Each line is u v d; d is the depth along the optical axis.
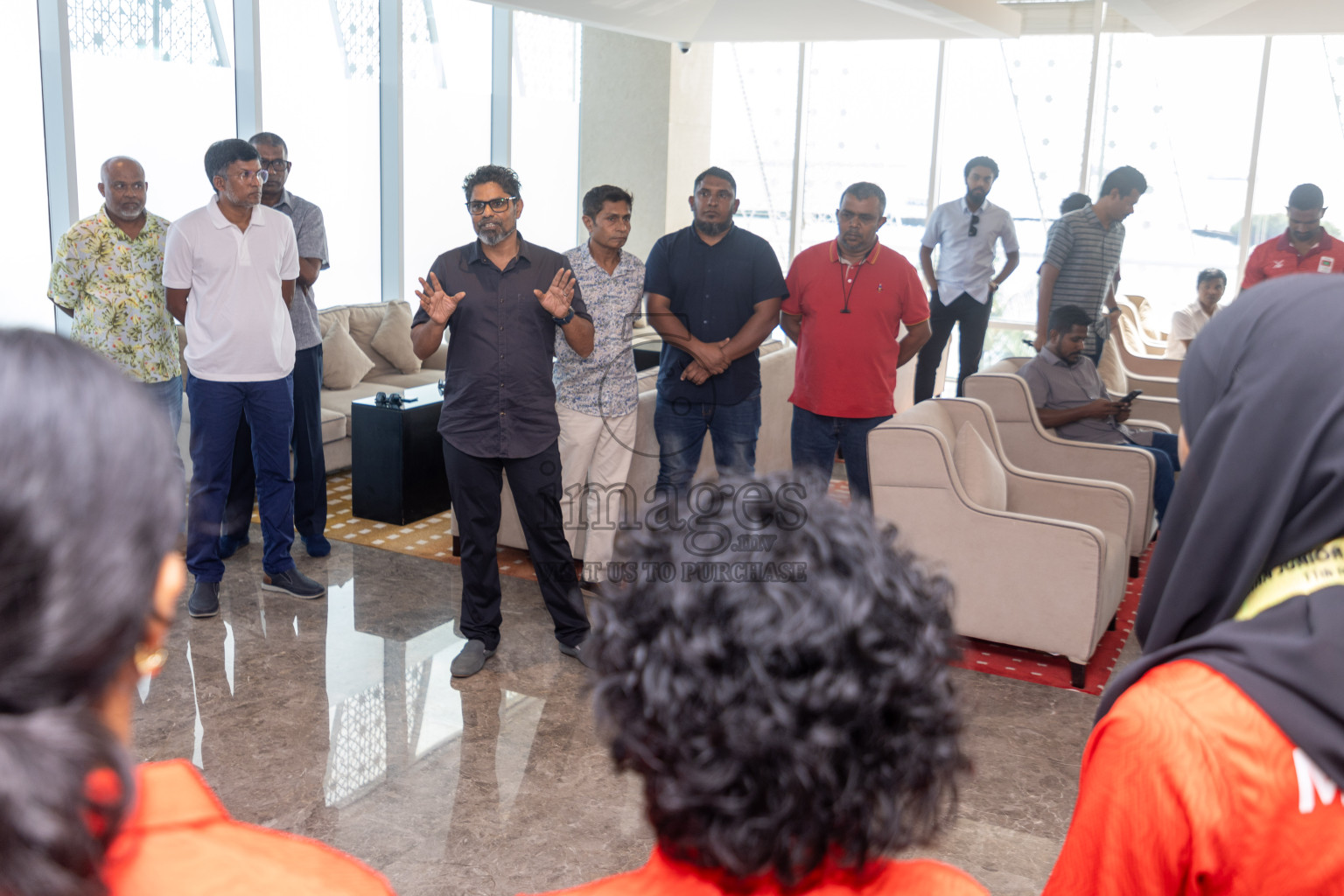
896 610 0.63
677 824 0.64
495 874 2.35
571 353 3.68
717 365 3.91
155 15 5.60
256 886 0.53
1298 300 0.82
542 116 8.19
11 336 0.44
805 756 0.59
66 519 0.41
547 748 2.93
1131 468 4.48
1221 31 5.95
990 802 2.71
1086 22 7.92
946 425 3.97
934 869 0.68
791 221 9.17
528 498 3.36
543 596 3.54
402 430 4.89
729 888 0.65
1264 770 0.75
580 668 3.46
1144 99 8.02
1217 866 0.77
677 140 8.20
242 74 6.08
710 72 8.52
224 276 3.61
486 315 3.21
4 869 0.39
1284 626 0.78
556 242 8.54
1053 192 8.37
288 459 3.95
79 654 0.42
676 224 8.40
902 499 3.68
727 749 0.60
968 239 6.44
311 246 4.28
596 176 8.41
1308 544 0.79
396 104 7.01
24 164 5.16
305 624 3.76
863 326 4.14
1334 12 5.49
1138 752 0.80
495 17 7.68
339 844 2.44
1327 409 0.78
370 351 6.49
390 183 7.12
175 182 5.83
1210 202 8.04
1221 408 0.85
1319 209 5.79
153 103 5.65
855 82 8.80
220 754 2.82
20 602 0.41
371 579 4.24
